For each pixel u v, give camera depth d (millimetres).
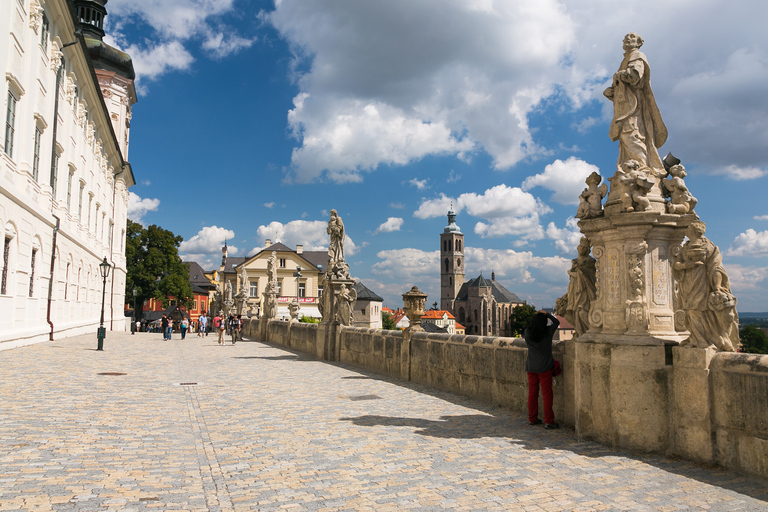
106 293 50250
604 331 6539
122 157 53656
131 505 4266
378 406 9141
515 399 8812
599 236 6684
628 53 6801
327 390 11102
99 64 54438
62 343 25438
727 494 4641
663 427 5887
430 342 11766
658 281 6359
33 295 23750
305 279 98125
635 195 6250
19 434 6566
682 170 6496
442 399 9906
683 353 5754
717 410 5426
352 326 18156
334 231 19219
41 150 24828
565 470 5332
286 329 27422
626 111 6730
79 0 53469
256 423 7645
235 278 98875
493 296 191750
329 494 4609
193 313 109875
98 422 7480
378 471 5285
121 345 27000
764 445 4973
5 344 19359
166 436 6754
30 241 22562
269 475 5156
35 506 4168
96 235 42812
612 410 6199
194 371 14828
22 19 21172
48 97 25266
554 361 7516
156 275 69250
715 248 5672
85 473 5090
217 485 4836
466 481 4977
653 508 4320
